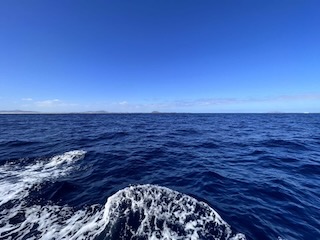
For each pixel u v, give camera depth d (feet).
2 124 103.91
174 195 18.71
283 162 32.35
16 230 14.03
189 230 13.99
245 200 19.10
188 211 16.29
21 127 88.28
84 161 31.89
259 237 13.80
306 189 21.74
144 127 94.94
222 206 17.81
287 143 48.80
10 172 26.35
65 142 48.52
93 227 14.29
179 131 76.95
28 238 13.21
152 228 13.99
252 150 41.73
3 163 30.12
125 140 53.36
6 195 19.44
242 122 130.00
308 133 68.54
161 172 27.35
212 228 14.39
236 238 13.55
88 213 16.29
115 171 27.48
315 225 15.34
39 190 20.71
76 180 23.91
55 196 19.48
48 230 14.02
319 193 20.76
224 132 73.31
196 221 15.05
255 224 15.23
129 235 13.32
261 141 52.29
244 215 16.42
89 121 143.74
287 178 25.08
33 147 41.86
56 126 95.91
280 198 19.65
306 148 43.27
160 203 17.13
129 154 37.11
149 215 15.40
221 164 31.55
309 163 31.42
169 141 52.65
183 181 23.91
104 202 18.29
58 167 28.81
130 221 14.67
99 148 41.68
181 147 44.86
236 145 47.34
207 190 21.25
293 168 29.25
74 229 14.08
